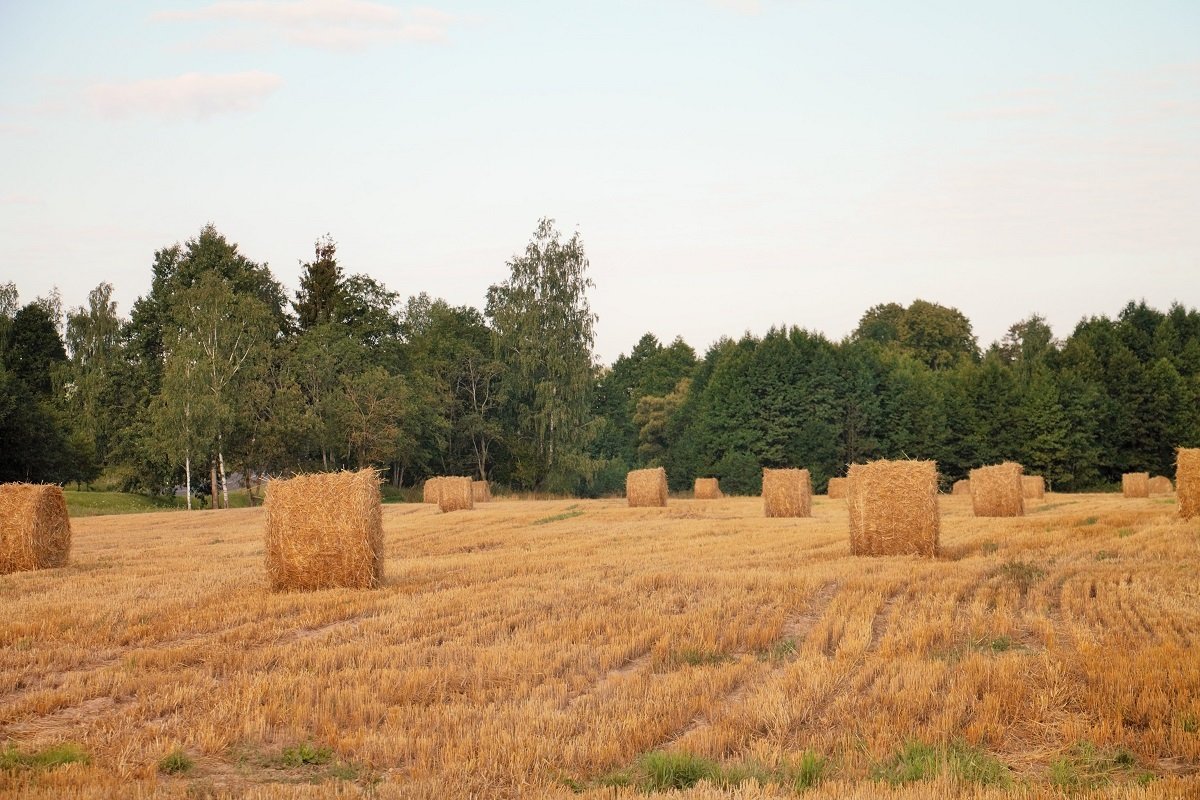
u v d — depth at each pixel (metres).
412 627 13.64
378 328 84.19
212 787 7.95
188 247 82.19
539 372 77.44
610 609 14.77
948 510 39.81
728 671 10.98
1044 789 7.61
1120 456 81.12
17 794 7.45
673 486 87.56
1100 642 11.79
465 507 44.25
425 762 8.35
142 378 74.62
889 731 8.97
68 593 17.58
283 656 12.01
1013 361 113.19
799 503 36.59
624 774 8.11
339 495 17.84
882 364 85.38
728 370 83.56
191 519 43.00
